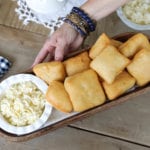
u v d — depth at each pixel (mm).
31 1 993
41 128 860
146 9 1052
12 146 913
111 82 854
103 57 861
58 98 845
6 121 862
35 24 1032
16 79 890
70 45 976
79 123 938
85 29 958
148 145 935
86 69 889
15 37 1014
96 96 851
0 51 997
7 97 885
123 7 1056
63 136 928
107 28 1035
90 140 929
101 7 967
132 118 952
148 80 886
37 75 890
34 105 879
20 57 995
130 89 892
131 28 1039
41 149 916
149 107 963
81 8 967
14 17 1034
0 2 1044
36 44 1012
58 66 873
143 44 902
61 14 1034
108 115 949
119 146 928
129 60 867
